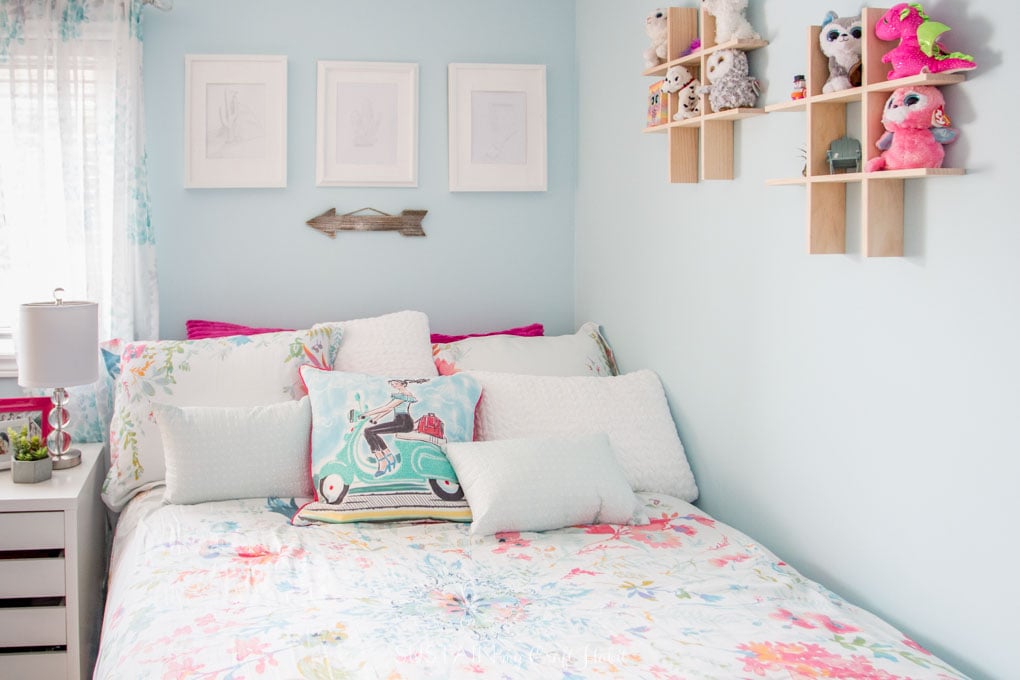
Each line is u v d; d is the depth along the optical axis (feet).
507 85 10.71
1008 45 5.01
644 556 6.88
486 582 6.33
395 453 7.73
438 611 5.82
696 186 8.32
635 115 9.41
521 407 8.66
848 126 6.26
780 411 7.22
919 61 5.28
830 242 6.31
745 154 7.56
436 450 7.86
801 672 5.04
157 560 6.67
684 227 8.56
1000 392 5.16
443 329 10.85
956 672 5.12
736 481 7.92
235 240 10.27
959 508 5.49
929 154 5.36
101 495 8.53
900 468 5.95
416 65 10.49
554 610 5.85
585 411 8.70
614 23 9.82
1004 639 5.22
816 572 6.87
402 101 10.49
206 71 10.01
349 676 4.95
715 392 8.16
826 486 6.70
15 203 9.45
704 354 8.32
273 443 7.95
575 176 11.06
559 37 10.91
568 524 7.48
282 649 5.24
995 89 5.10
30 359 8.18
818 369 6.73
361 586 6.22
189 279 10.19
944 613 5.65
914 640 5.90
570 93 10.98
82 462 8.80
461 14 10.62
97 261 9.51
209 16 10.04
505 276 10.98
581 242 10.98
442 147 10.69
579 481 7.50
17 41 9.31
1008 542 5.16
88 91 9.52
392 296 10.69
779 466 7.27
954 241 5.42
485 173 10.74
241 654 5.19
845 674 5.03
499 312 11.00
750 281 7.55
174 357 8.59
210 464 7.77
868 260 6.14
